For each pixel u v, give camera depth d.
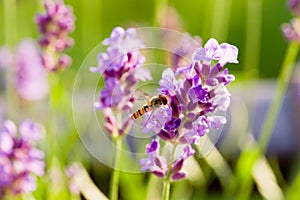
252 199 0.46
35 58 0.50
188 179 0.40
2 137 0.34
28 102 0.49
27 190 0.34
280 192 0.40
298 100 0.56
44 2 0.38
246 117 0.44
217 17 0.45
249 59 0.50
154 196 0.40
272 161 0.52
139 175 0.39
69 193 0.38
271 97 0.58
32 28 0.61
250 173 0.39
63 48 0.38
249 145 0.40
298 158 0.54
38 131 0.36
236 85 0.50
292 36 0.39
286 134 0.55
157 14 0.42
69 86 0.48
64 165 0.39
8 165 0.34
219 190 0.48
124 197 0.40
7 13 0.44
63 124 0.42
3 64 0.55
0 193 0.34
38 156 0.34
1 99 0.55
